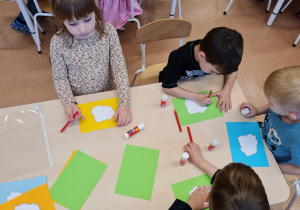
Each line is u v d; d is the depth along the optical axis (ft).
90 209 2.73
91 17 3.22
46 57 7.25
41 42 7.54
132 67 7.27
